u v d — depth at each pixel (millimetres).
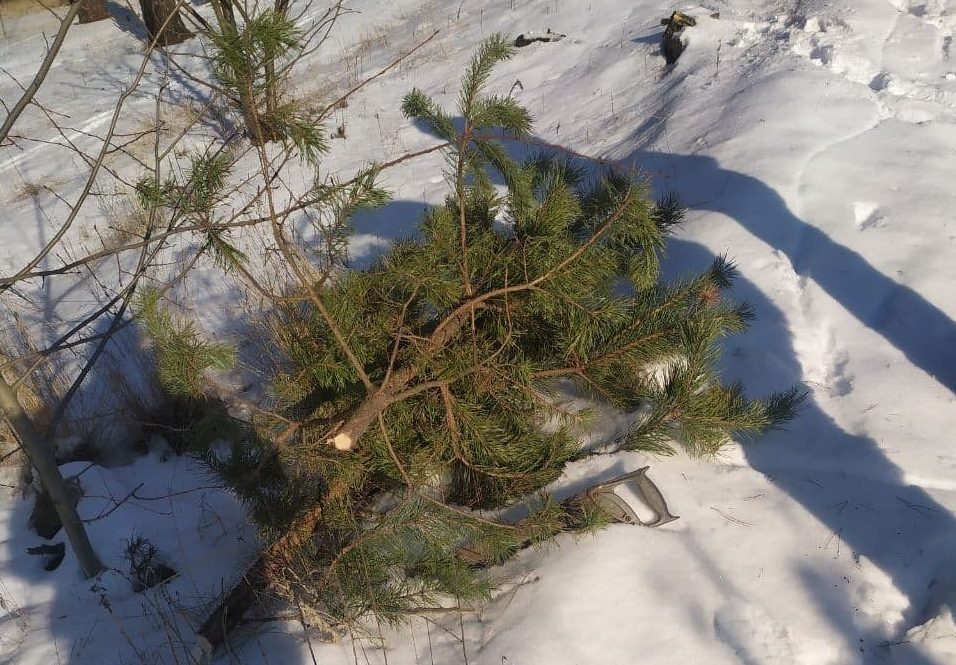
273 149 8516
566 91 8180
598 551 3021
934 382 3611
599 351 3348
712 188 5320
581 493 3154
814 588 2807
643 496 3135
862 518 3031
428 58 10016
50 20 15398
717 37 7688
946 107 5898
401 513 2986
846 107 5902
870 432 3389
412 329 3305
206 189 2742
